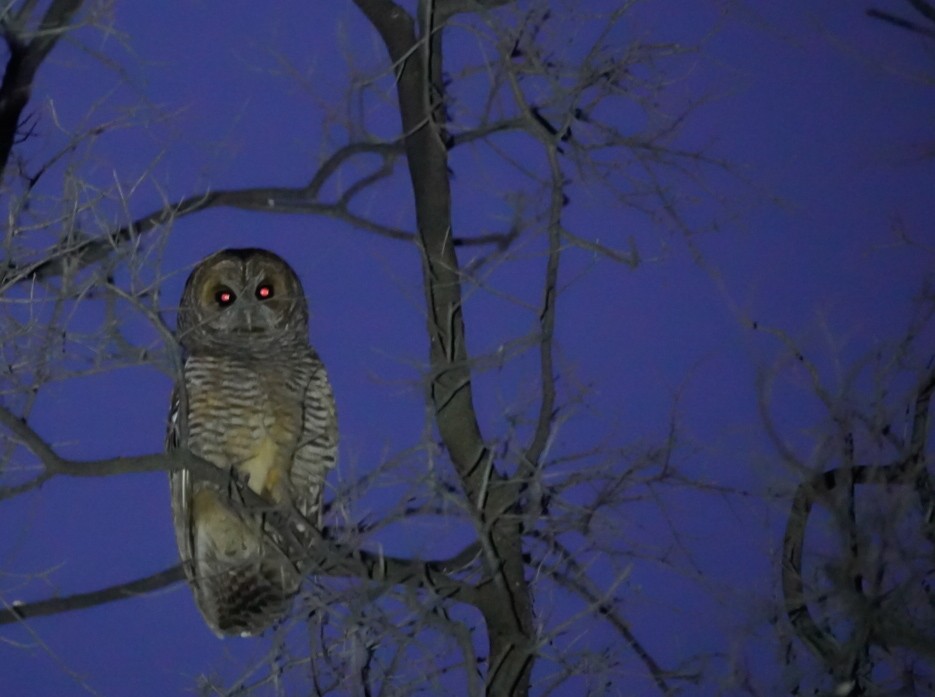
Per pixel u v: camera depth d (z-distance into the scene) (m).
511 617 10.47
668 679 9.62
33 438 10.11
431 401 9.52
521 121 11.50
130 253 9.72
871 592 9.14
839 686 9.11
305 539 11.35
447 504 9.76
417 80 12.33
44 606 10.73
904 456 9.53
